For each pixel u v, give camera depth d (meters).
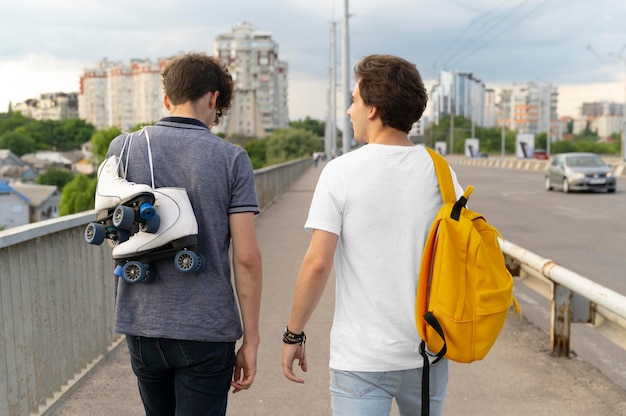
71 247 4.04
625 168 35.94
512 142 163.75
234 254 2.22
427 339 2.01
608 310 4.28
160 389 2.31
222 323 2.16
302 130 120.69
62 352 3.88
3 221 109.06
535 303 7.04
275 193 20.69
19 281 3.26
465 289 2.01
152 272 2.13
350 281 2.11
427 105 2.20
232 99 2.42
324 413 3.86
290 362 2.16
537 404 3.97
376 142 2.19
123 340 5.14
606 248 10.91
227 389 2.26
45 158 180.50
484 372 4.54
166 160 2.19
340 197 2.09
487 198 21.16
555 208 17.78
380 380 2.08
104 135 91.25
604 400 4.02
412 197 2.11
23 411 3.29
